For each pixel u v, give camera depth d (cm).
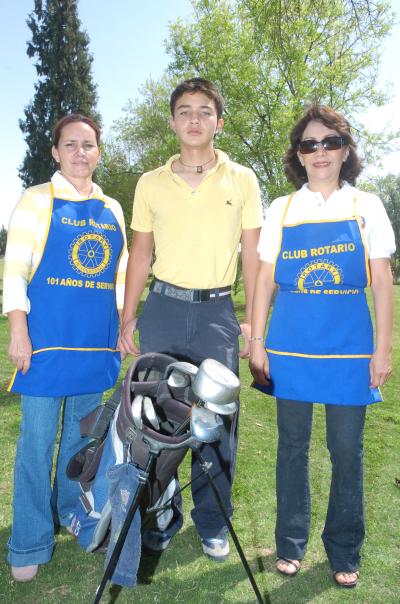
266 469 392
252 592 256
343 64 1759
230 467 280
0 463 383
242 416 528
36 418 258
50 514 266
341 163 260
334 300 250
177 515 275
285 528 271
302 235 252
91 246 266
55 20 2959
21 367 254
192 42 1953
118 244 279
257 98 1838
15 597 248
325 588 259
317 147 251
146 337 281
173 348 278
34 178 2984
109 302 277
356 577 262
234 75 1897
